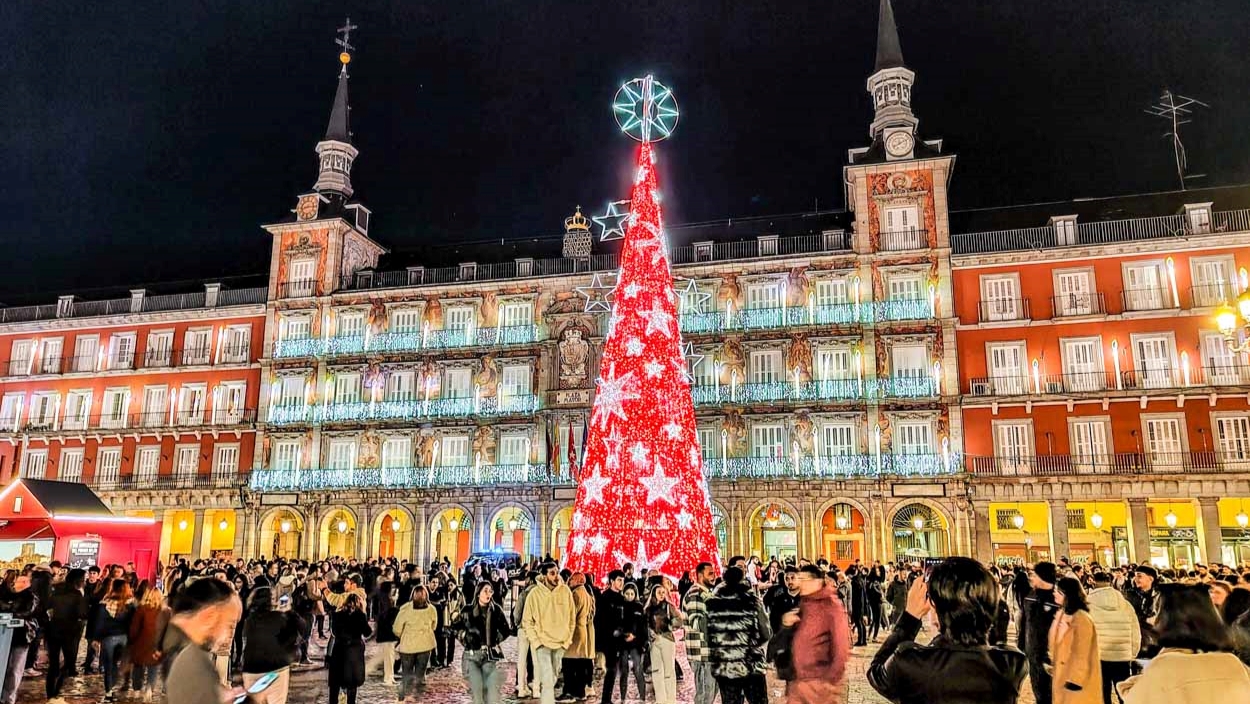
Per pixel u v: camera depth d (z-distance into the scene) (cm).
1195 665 505
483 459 5034
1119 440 4259
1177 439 4191
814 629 801
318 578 2306
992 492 4319
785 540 4688
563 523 4919
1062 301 4481
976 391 4472
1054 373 4416
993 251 4578
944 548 4391
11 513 3284
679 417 2902
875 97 5175
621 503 2802
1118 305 4397
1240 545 4122
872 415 4516
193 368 5603
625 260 3020
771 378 4750
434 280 5428
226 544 5441
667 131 3159
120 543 3438
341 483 5150
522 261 5281
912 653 473
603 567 2758
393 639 1819
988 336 4538
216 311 5666
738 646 1020
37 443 5753
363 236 5784
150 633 1458
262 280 6019
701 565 1316
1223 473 4050
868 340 4609
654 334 2934
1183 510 4284
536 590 1409
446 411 5138
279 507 5191
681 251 5091
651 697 1641
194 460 5469
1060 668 810
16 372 5953
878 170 4791
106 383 5769
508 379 5134
